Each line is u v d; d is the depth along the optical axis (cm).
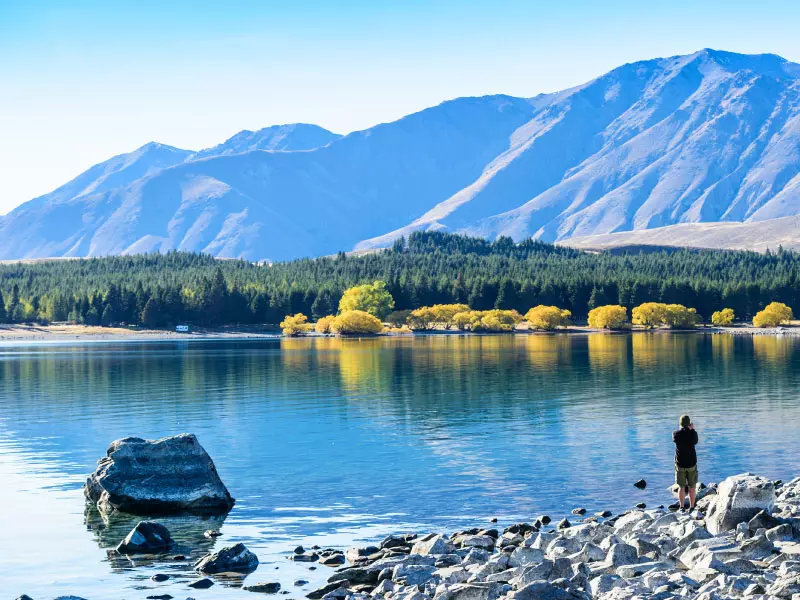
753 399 8031
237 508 4028
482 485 4419
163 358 16238
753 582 2550
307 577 2992
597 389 9225
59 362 15162
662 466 4847
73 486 4519
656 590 2500
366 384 10181
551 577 2655
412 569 2850
